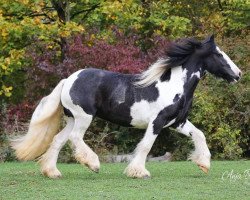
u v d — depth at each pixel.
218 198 9.14
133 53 18.14
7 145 17.06
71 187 10.23
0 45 19.89
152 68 11.43
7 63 18.80
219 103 17.89
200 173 12.39
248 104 17.97
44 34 18.70
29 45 19.77
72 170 13.10
